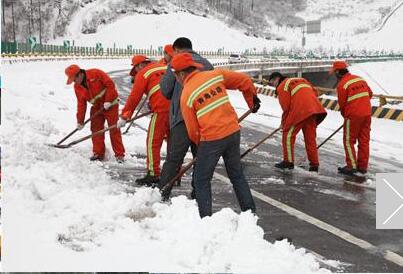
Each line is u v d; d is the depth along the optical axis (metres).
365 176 7.31
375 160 8.62
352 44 108.06
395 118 12.73
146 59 6.67
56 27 81.00
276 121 13.10
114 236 3.92
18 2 78.88
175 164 5.37
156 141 6.05
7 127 7.65
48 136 8.05
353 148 7.38
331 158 8.64
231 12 105.81
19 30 77.31
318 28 49.84
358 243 4.51
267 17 114.19
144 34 82.50
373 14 123.00
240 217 4.14
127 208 4.50
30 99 11.71
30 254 3.45
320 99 15.51
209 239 3.80
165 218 4.27
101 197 4.73
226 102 4.61
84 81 7.00
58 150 6.82
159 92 6.00
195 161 4.95
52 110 10.60
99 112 7.04
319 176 7.18
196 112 4.56
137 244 3.79
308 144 7.32
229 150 4.73
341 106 7.41
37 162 5.56
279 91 7.20
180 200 4.58
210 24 89.50
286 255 3.76
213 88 4.57
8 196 4.41
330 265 3.97
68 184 5.07
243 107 15.75
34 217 4.11
